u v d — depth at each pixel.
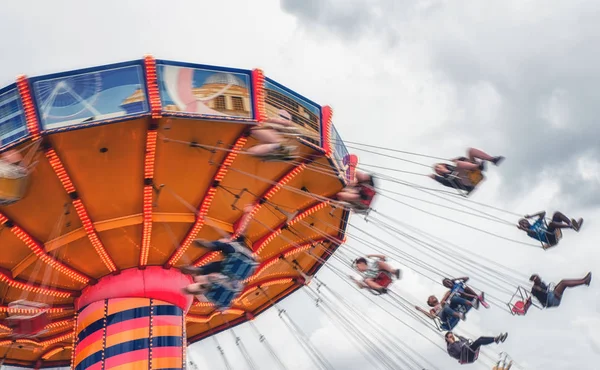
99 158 10.89
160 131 10.71
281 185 12.77
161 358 12.73
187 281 14.23
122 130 10.38
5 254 12.40
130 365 12.43
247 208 12.82
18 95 9.70
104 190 11.68
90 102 9.88
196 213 12.80
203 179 12.28
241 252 11.20
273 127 10.86
